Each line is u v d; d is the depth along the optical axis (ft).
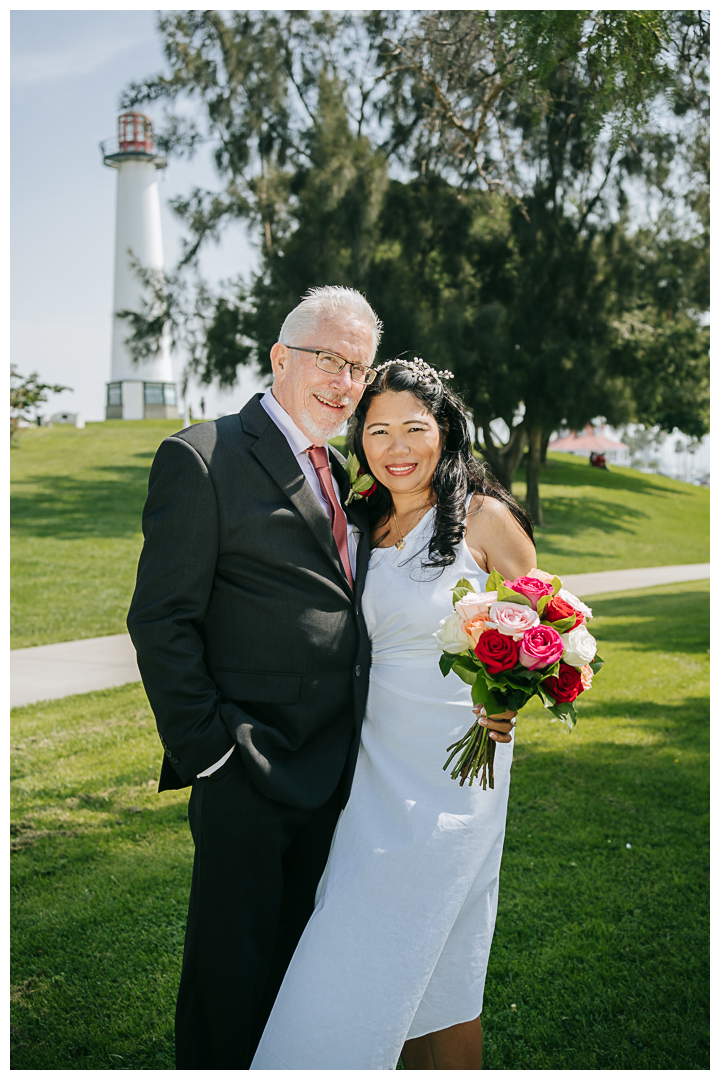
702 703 20.92
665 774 15.78
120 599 39.88
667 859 12.29
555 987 9.44
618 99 11.93
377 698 7.64
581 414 59.77
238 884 7.13
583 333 57.67
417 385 7.75
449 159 43.01
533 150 45.80
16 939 10.43
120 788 15.47
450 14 18.48
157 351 60.59
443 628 7.00
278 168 54.54
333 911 6.95
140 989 9.46
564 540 67.41
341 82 48.85
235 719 7.16
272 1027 6.72
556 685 6.79
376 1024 6.61
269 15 48.98
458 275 54.29
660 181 47.03
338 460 8.52
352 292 8.08
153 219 111.65
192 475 7.33
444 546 7.54
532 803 14.42
